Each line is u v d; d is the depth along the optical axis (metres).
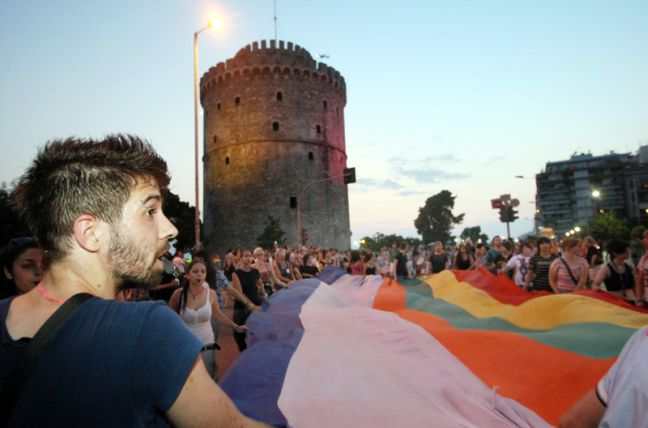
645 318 4.73
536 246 11.06
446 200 124.19
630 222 73.19
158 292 6.24
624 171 101.88
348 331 5.16
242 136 55.59
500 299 6.95
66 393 0.91
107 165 1.13
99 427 0.91
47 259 1.11
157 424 0.99
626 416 1.21
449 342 4.62
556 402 3.36
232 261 16.17
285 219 54.38
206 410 0.99
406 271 16.94
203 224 59.81
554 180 109.31
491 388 3.67
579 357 3.88
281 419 2.59
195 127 21.83
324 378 3.39
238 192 55.00
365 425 2.60
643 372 1.19
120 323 0.99
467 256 14.97
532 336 4.51
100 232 1.11
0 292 3.17
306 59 57.56
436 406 3.02
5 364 0.96
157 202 1.22
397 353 4.45
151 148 1.24
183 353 0.98
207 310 4.84
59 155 1.13
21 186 1.16
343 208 60.47
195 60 22.36
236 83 56.47
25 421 0.90
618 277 6.99
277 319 5.93
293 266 16.09
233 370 3.58
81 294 1.05
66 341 0.96
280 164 54.94
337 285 11.12
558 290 7.74
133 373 0.94
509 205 18.52
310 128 56.94
